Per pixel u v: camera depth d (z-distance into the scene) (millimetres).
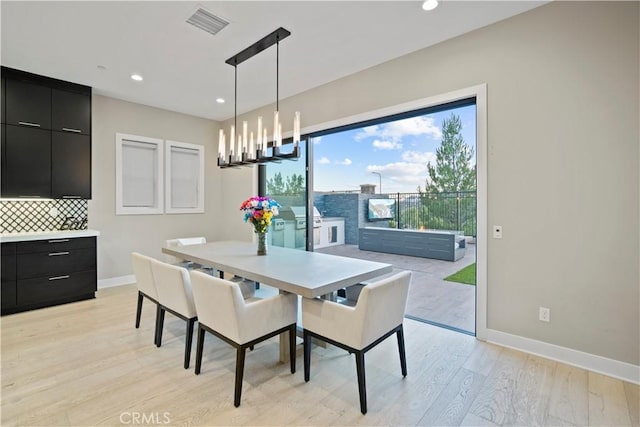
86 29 2725
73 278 3836
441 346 2689
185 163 5391
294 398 1978
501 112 2645
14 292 3441
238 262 2705
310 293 1915
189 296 2352
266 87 4133
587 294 2305
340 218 9242
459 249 6770
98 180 4441
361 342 1848
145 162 4941
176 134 5230
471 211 7273
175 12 2492
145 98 4562
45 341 2766
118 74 3693
